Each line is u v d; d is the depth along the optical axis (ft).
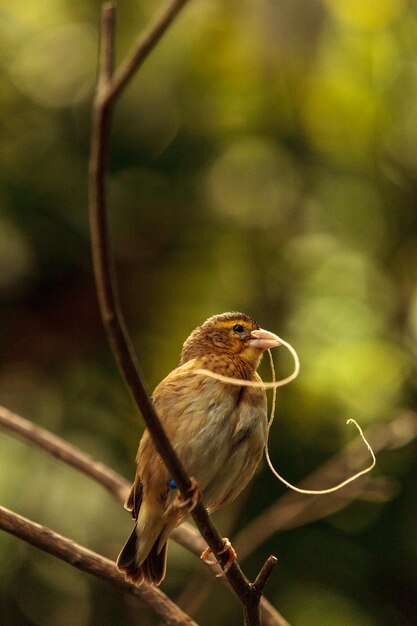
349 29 37.17
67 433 39.40
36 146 40.50
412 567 39.11
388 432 32.83
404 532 39.24
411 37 40.27
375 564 39.37
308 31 29.58
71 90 41.52
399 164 42.68
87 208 40.24
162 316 41.73
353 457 31.99
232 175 42.29
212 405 22.54
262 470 38.40
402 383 38.88
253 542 30.45
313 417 38.58
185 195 42.14
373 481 32.32
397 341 40.06
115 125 41.39
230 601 38.32
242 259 42.39
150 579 22.35
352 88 39.52
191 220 42.29
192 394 22.63
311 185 42.60
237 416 22.80
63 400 40.22
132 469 38.86
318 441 38.52
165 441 17.54
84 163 40.63
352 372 38.52
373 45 38.75
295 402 38.70
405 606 39.17
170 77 40.40
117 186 41.68
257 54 33.17
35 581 37.96
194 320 41.47
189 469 22.44
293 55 29.84
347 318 39.83
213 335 24.02
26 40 41.93
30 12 42.39
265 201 43.29
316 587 39.06
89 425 39.63
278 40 29.71
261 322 41.32
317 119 40.75
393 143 42.34
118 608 37.96
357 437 37.45
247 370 23.50
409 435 32.53
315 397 38.47
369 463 35.12
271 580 38.99
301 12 29.40
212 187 42.29
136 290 42.04
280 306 41.45
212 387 22.72
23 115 40.96
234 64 39.06
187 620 21.79
